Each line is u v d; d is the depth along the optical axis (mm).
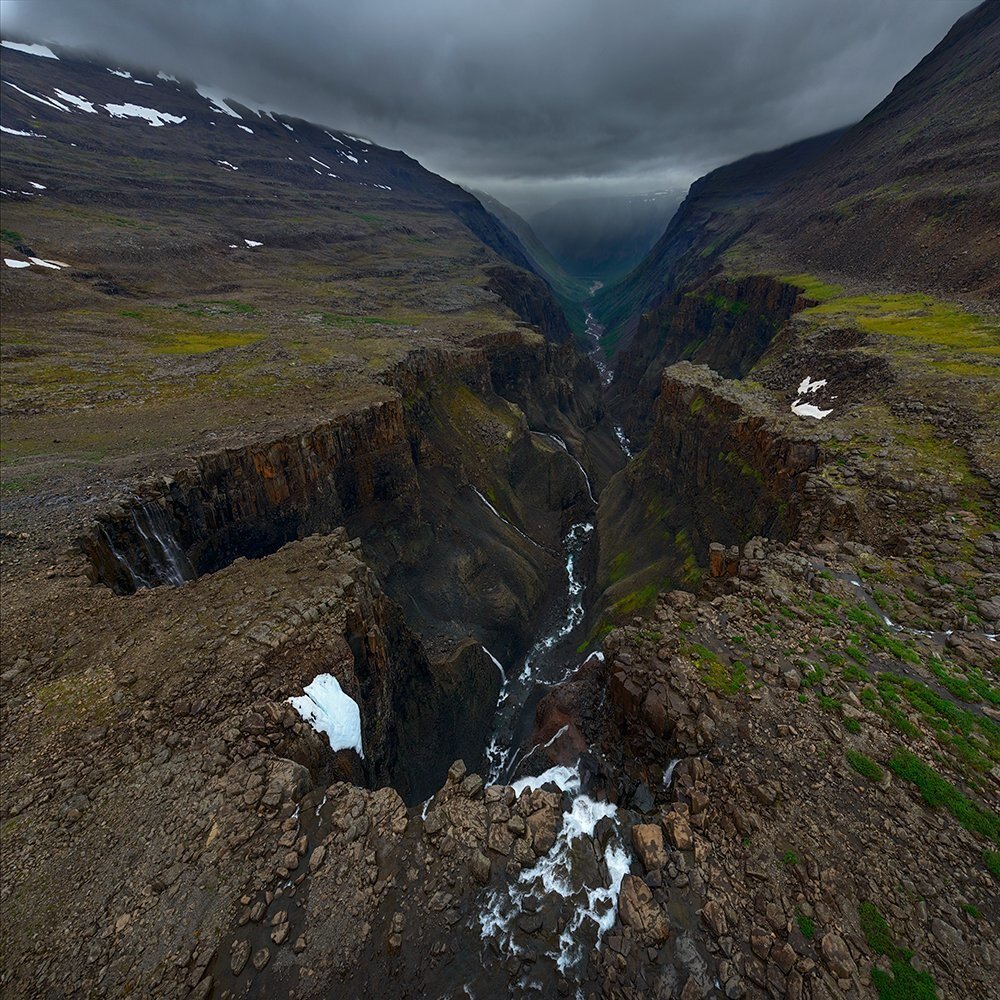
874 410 39656
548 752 23734
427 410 74312
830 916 12891
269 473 43094
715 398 54188
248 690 19844
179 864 14609
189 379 57625
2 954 12758
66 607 23688
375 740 26688
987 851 13891
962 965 11859
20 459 37625
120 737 17922
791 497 34469
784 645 21188
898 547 26734
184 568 36312
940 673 19266
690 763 16844
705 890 13891
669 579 51969
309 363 65125
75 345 67812
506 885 14633
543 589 70750
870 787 15656
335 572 27250
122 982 12367
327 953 13234
